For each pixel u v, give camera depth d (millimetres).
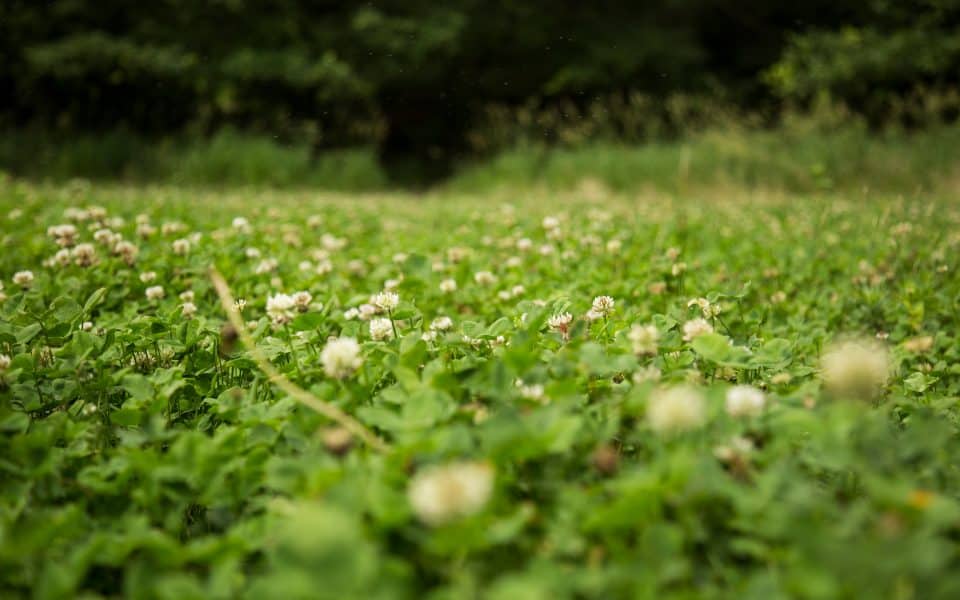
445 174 19594
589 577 1308
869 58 16516
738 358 2133
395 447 1670
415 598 1360
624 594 1293
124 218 6016
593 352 2000
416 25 18359
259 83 17469
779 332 3365
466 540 1291
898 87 16953
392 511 1370
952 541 1485
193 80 16641
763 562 1454
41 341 2781
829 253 5203
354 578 1160
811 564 1256
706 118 14453
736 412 1756
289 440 1896
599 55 19094
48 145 14242
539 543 1475
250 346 2324
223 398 2275
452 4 19047
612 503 1403
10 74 16281
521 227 6188
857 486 1776
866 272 4582
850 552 1236
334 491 1384
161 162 13773
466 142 20812
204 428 2297
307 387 2332
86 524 1746
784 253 5188
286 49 17828
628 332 2438
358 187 14805
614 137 15008
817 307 4074
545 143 15672
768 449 1672
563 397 1821
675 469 1419
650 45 19422
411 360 2117
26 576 1562
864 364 1665
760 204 8586
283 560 1194
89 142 14094
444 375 1916
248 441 1940
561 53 19875
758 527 1455
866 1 19516
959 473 1681
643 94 18672
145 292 3760
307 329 2615
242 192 11406
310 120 18250
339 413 1840
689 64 20125
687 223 6184
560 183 12852
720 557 1468
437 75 19234
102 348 2559
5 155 13727
